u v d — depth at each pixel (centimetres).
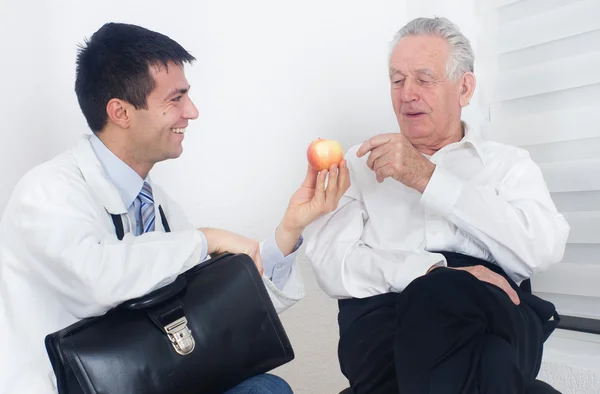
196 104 202
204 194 205
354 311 154
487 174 164
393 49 166
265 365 129
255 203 209
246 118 207
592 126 185
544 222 152
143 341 116
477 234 153
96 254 122
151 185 158
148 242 127
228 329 124
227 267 130
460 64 162
